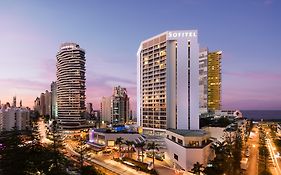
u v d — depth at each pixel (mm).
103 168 131500
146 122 196125
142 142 143125
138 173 121812
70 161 140125
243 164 129125
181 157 123938
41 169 103500
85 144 196750
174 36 178875
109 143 181500
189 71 176250
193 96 175125
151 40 194625
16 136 193000
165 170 125000
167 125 177125
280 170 124938
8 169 105188
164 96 180125
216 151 127500
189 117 174625
